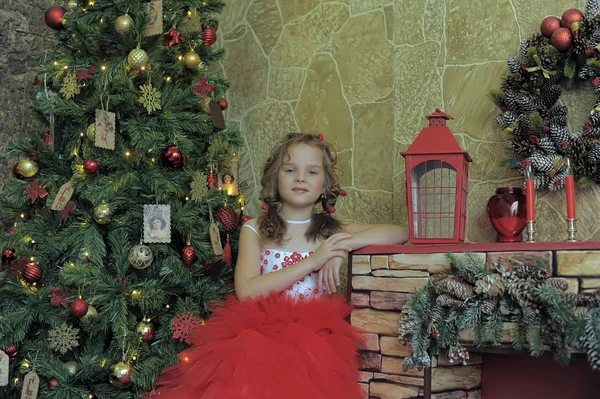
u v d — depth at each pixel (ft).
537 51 7.69
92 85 7.95
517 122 7.76
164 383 7.15
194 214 8.04
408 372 6.66
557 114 7.57
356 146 9.73
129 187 7.68
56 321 7.47
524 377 7.08
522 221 7.28
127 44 7.87
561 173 7.50
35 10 10.38
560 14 7.90
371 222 9.46
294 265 7.14
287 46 10.62
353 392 6.44
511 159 7.87
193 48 8.48
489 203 7.44
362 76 9.75
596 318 5.43
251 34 11.04
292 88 10.52
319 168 7.61
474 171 8.42
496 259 6.26
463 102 8.60
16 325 7.48
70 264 7.35
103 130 7.50
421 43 9.07
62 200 7.52
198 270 8.04
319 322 6.72
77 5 8.12
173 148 7.91
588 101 7.57
